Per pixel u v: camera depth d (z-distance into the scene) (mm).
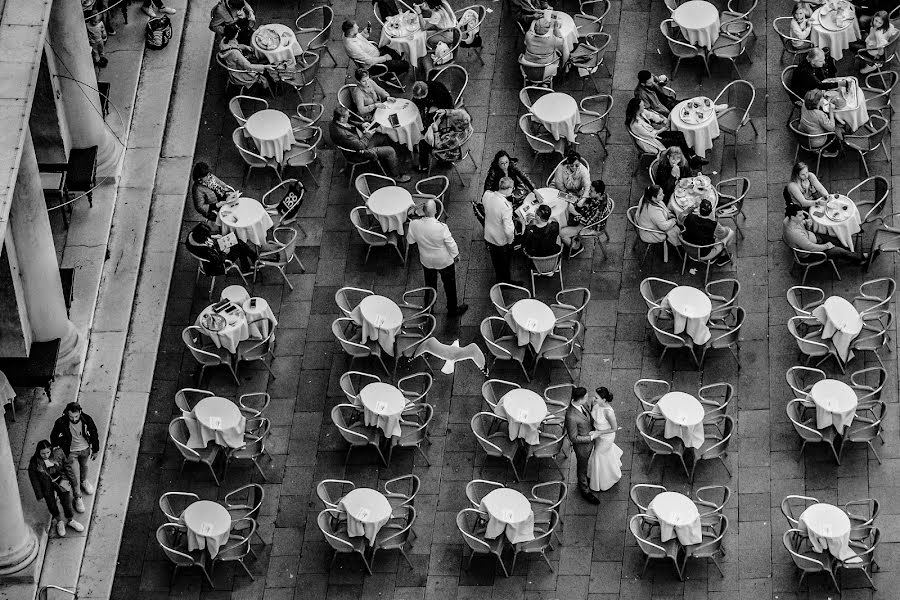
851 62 34531
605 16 35531
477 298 31547
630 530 28391
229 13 34406
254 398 30547
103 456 29781
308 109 34375
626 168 33125
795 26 33938
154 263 32281
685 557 27953
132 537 29078
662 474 29250
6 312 29219
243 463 29797
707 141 32656
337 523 28438
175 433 29250
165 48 35438
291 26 36000
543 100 32906
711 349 30562
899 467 28938
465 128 32688
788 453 29297
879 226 31562
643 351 30656
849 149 32938
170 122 34438
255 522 28266
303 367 30922
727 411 29859
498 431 29469
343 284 31953
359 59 34000
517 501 28000
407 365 30781
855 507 28484
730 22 34375
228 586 28516
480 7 35969
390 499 28766
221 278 32062
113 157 33250
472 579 28359
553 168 33125
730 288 31266
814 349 29812
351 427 29562
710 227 30562
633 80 34500
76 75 31766
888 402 29641
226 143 34125
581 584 28203
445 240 29797
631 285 31516
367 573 28531
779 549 28328
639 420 29094
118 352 30953
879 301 30359
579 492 29109
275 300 31797
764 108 33812
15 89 24750
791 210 30656
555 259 30781
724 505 28812
